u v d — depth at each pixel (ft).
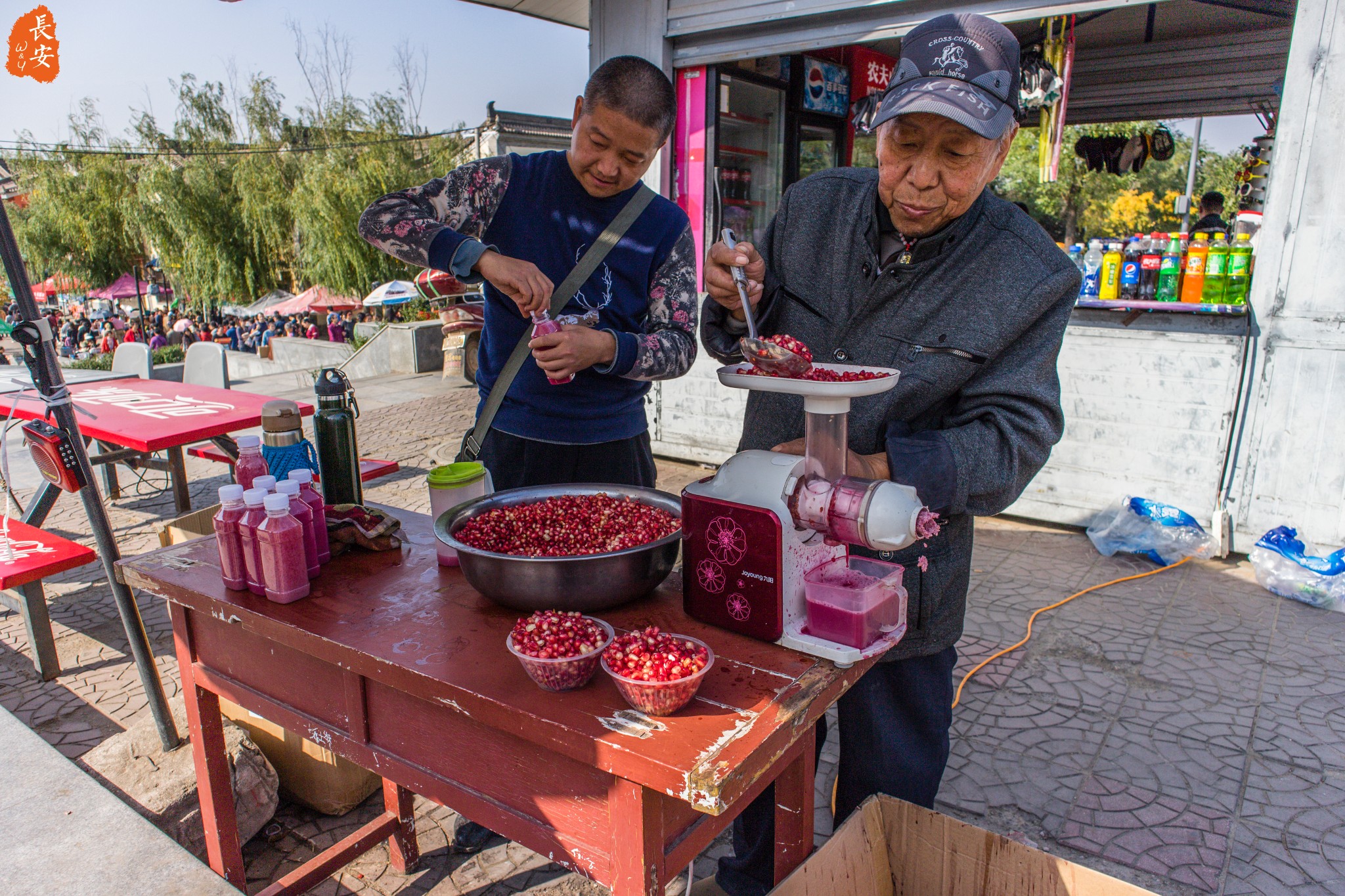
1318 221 11.67
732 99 16.98
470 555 4.29
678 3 15.16
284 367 64.34
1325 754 8.14
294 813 7.47
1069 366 13.99
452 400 27.53
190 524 8.71
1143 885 6.52
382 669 4.01
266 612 4.59
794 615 4.10
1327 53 11.23
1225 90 21.99
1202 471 13.14
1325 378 11.96
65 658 10.36
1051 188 71.20
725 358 5.57
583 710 3.54
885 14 13.50
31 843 5.52
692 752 3.20
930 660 5.25
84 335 96.07
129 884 5.17
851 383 3.78
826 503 3.86
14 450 21.15
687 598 4.40
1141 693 9.29
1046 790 7.67
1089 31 20.97
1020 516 14.99
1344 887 6.47
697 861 6.96
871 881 4.84
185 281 83.82
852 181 5.26
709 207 16.21
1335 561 11.55
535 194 6.66
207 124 78.64
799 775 4.36
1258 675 9.61
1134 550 13.12
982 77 3.93
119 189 82.74
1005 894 4.60
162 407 13.57
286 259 82.43
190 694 5.52
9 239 6.87
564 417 6.95
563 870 6.78
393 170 72.69
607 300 6.82
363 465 12.69
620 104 5.76
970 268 4.67
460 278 5.75
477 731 3.96
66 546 9.48
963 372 4.66
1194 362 12.90
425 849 7.05
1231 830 7.11
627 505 5.07
